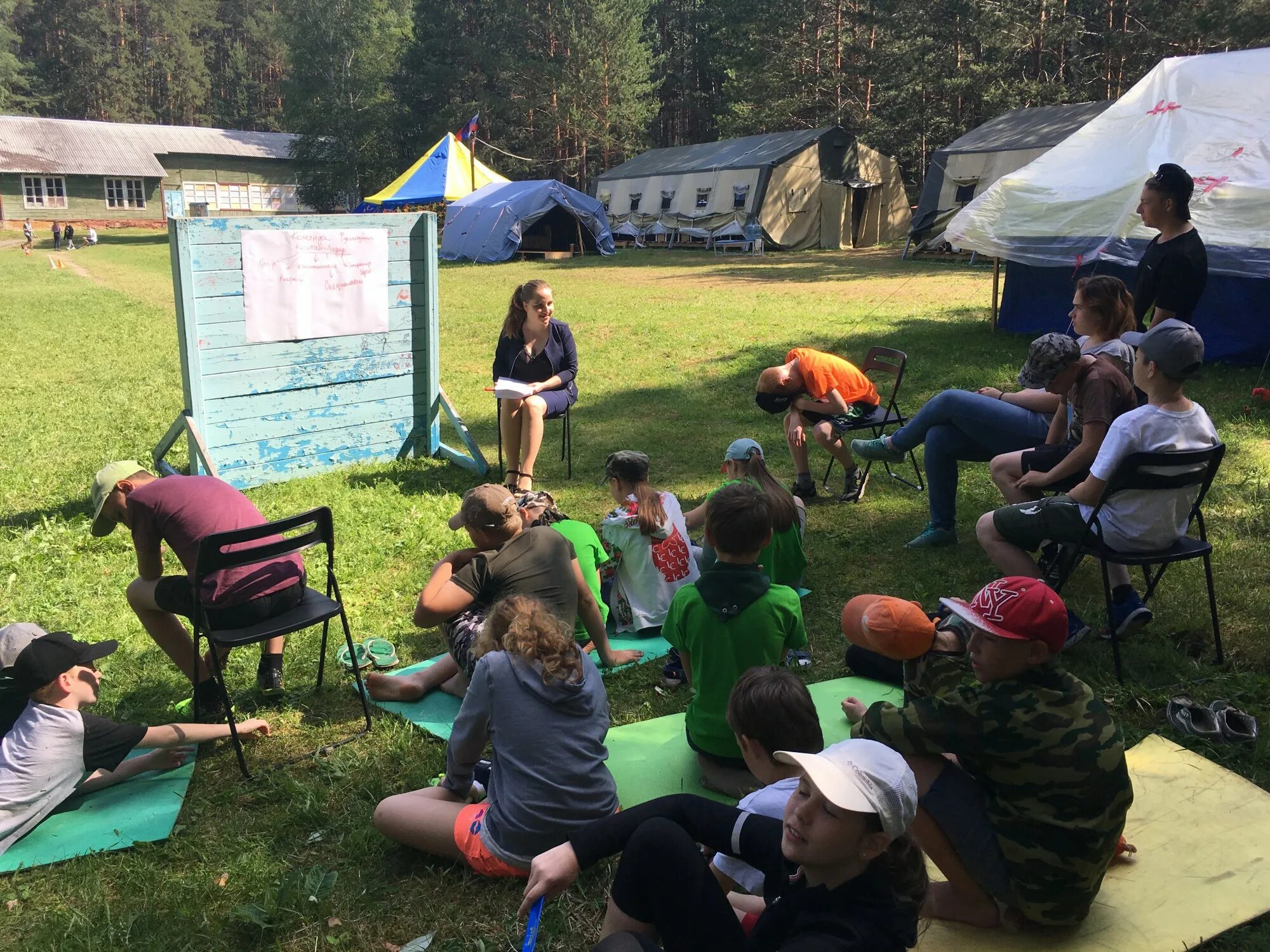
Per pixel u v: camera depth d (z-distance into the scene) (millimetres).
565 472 7605
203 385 7000
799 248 31375
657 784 3443
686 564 4809
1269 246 9102
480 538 3926
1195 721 3645
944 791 2547
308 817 3359
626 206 36375
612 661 4367
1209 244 9414
